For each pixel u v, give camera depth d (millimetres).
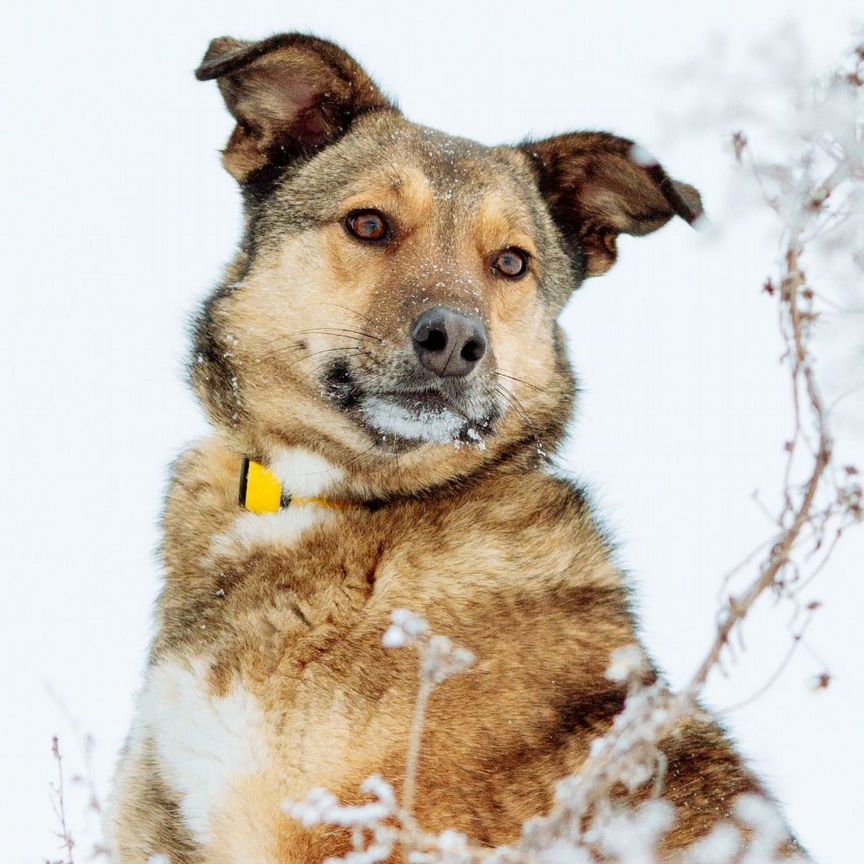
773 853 5773
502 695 6234
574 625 6609
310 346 7453
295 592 6543
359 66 8508
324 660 6262
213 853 6148
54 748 6535
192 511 7391
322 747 6016
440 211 7809
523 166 8695
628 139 8414
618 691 6410
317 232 7770
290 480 7332
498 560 6762
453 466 7465
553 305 8445
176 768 6383
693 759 6344
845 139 4309
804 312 4402
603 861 5316
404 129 8344
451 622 6465
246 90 8352
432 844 4473
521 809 5941
